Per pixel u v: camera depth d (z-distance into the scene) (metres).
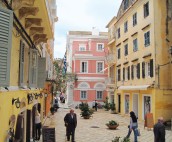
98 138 17.86
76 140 17.02
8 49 5.76
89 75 47.38
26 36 11.11
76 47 50.06
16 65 9.78
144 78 26.83
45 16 10.52
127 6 33.25
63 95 64.56
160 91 24.48
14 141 8.61
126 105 33.44
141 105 27.72
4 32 5.69
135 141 16.12
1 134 7.27
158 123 12.91
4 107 7.55
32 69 13.31
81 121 27.64
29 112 12.55
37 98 16.72
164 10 25.22
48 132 13.00
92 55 47.50
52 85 34.38
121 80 34.78
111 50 41.38
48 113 32.69
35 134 15.49
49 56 29.89
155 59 24.53
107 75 47.62
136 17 29.45
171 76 24.73
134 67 29.81
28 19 10.93
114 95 38.75
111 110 37.78
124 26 33.75
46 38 14.05
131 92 31.06
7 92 7.93
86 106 30.75
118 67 36.62
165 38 24.91
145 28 26.80
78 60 47.34
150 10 25.80
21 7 9.10
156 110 24.28
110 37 41.84
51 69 35.19
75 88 47.06
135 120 16.20
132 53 30.56
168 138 18.09
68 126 16.03
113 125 22.22
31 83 12.74
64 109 43.00
